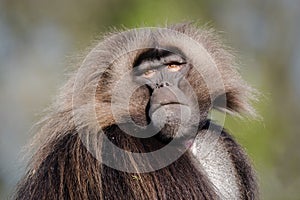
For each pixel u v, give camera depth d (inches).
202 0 2082.9
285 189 1685.5
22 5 2162.9
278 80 2149.4
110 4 2081.7
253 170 849.5
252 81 2058.3
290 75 2160.4
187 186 740.7
